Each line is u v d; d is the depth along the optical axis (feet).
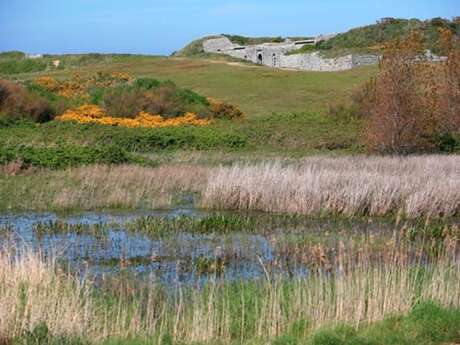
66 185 75.10
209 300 33.17
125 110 141.49
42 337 28.25
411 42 111.96
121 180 77.77
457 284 35.81
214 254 49.70
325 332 29.48
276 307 32.58
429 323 30.96
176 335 30.30
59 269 36.81
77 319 29.76
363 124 122.42
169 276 43.32
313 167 79.61
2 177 77.56
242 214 67.51
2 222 61.00
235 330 31.73
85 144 103.30
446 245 50.47
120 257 47.93
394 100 110.22
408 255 47.78
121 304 35.17
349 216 67.46
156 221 60.54
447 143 116.47
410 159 93.71
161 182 79.51
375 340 29.14
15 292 31.19
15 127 122.52
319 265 43.73
